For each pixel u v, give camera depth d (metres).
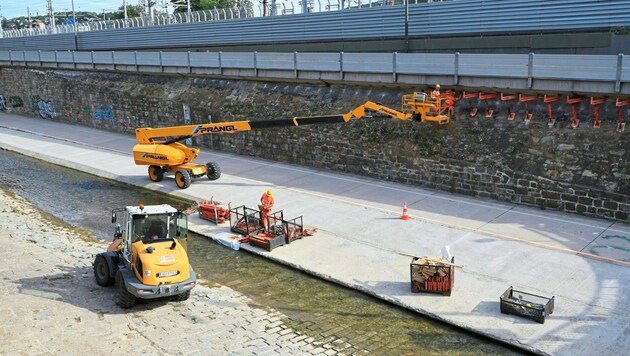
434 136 23.48
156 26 46.91
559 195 19.94
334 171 27.28
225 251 18.62
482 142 22.06
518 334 12.42
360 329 13.22
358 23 32.53
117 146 36.66
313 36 35.16
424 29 29.47
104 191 26.97
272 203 19.11
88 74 44.44
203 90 35.00
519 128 21.27
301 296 15.11
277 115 29.58
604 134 19.17
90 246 19.52
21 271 16.86
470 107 22.83
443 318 13.28
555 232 18.16
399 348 12.34
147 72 39.53
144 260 13.61
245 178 26.88
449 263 14.37
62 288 15.60
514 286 14.73
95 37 54.12
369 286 15.14
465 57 22.05
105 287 15.69
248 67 31.72
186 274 14.09
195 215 22.02
